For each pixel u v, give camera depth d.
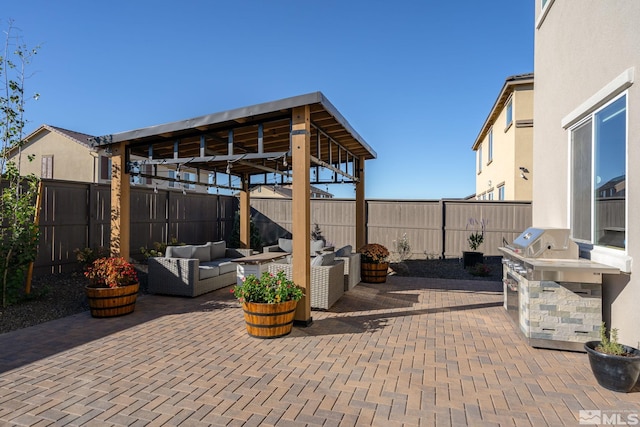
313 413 2.73
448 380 3.31
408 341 4.35
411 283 8.09
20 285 5.62
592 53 4.39
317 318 5.32
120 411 2.74
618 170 3.91
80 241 7.70
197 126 5.43
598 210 4.33
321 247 9.16
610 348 3.19
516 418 2.68
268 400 2.92
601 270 3.68
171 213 10.43
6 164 5.94
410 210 11.50
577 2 4.79
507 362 3.73
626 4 3.68
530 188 11.75
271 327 4.35
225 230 12.92
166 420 2.62
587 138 4.62
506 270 5.62
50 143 17.78
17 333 4.50
